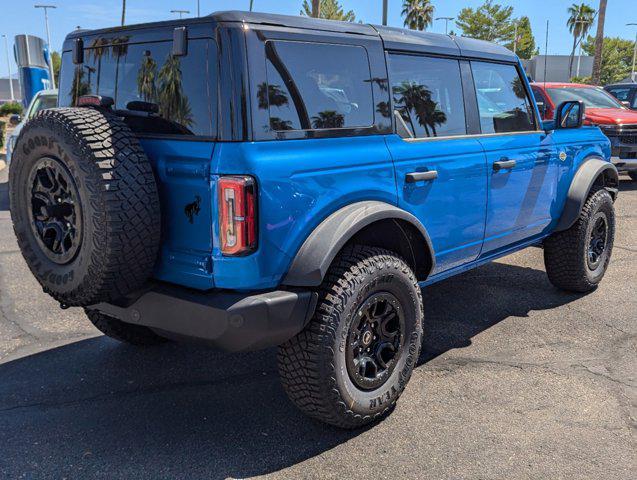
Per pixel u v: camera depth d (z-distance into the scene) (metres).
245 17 2.68
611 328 4.55
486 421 3.24
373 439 3.07
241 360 4.05
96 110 2.84
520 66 4.53
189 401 3.49
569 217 4.92
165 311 2.83
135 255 2.68
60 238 2.83
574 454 2.93
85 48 3.37
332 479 2.75
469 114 3.98
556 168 4.78
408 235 3.43
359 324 3.06
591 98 11.62
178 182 2.75
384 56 3.34
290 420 3.27
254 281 2.68
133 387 3.67
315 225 2.88
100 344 4.34
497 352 4.12
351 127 3.10
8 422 3.25
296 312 2.78
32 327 4.66
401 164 3.32
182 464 2.87
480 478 2.75
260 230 2.65
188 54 2.74
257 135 2.65
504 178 4.17
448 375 3.78
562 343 4.27
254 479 2.76
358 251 3.05
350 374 3.00
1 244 7.48
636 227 8.14
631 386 3.62
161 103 2.89
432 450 2.97
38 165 2.84
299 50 2.87
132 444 3.04
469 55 4.01
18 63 16.25
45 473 2.79
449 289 5.52
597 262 5.33
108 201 2.57
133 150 2.70
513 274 5.99
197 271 2.75
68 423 3.24
